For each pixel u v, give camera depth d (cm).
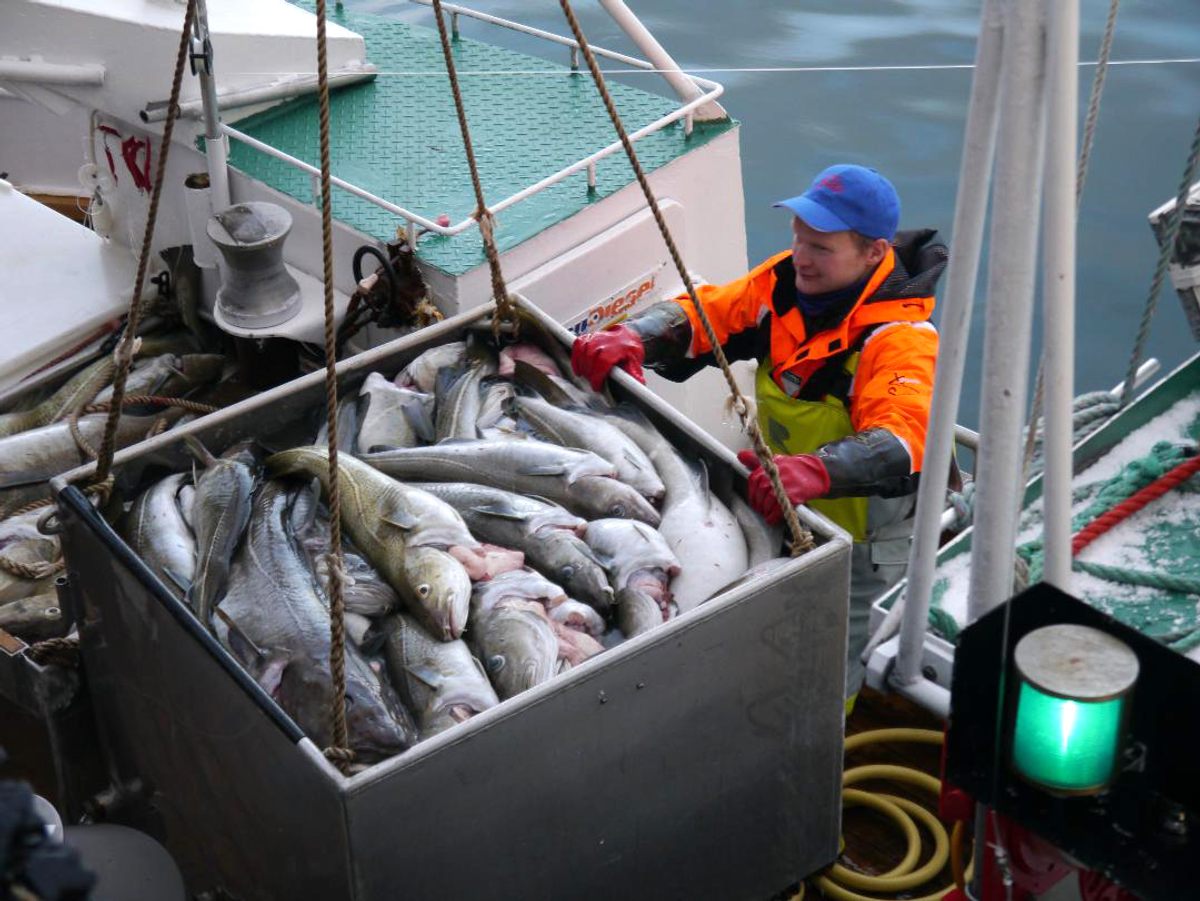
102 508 328
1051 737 185
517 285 450
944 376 254
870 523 384
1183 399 369
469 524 332
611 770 279
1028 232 233
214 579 317
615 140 511
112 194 529
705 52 973
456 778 254
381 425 367
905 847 365
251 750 272
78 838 289
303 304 462
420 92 551
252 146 489
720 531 328
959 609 310
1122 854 189
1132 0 1027
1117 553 326
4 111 637
